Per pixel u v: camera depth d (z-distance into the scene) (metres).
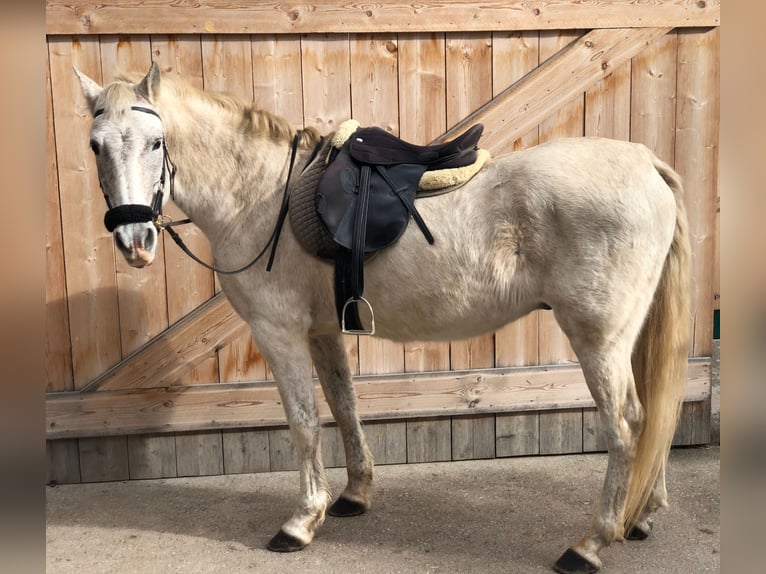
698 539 2.58
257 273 2.50
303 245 2.40
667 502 2.73
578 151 2.30
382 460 3.33
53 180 3.03
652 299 2.35
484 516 2.80
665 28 3.09
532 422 3.36
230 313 3.17
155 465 3.27
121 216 2.15
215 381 3.22
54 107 2.98
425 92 3.10
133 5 2.92
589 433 3.38
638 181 2.24
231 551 2.58
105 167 2.19
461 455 3.36
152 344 3.16
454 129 3.12
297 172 2.52
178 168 2.47
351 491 2.86
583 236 2.21
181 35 2.98
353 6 2.99
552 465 3.28
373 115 3.10
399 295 2.40
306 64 3.04
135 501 3.03
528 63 3.11
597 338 2.26
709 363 3.33
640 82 3.13
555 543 2.58
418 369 3.27
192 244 3.14
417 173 2.36
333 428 3.32
